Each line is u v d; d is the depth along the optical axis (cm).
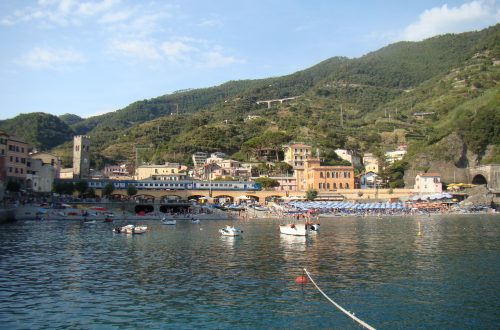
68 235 10312
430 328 3806
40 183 18788
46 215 14788
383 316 4097
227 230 10494
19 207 14600
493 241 8931
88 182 19988
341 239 9575
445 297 4666
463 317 4056
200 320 4009
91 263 6712
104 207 16750
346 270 6053
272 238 9931
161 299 4656
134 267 6391
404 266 6297
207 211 17538
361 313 4178
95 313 4209
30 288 5116
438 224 13400
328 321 3966
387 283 5269
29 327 3831
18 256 7281
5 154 16538
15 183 16425
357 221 15100
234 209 18325
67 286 5219
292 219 16425
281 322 3947
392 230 11531
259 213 17612
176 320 4016
